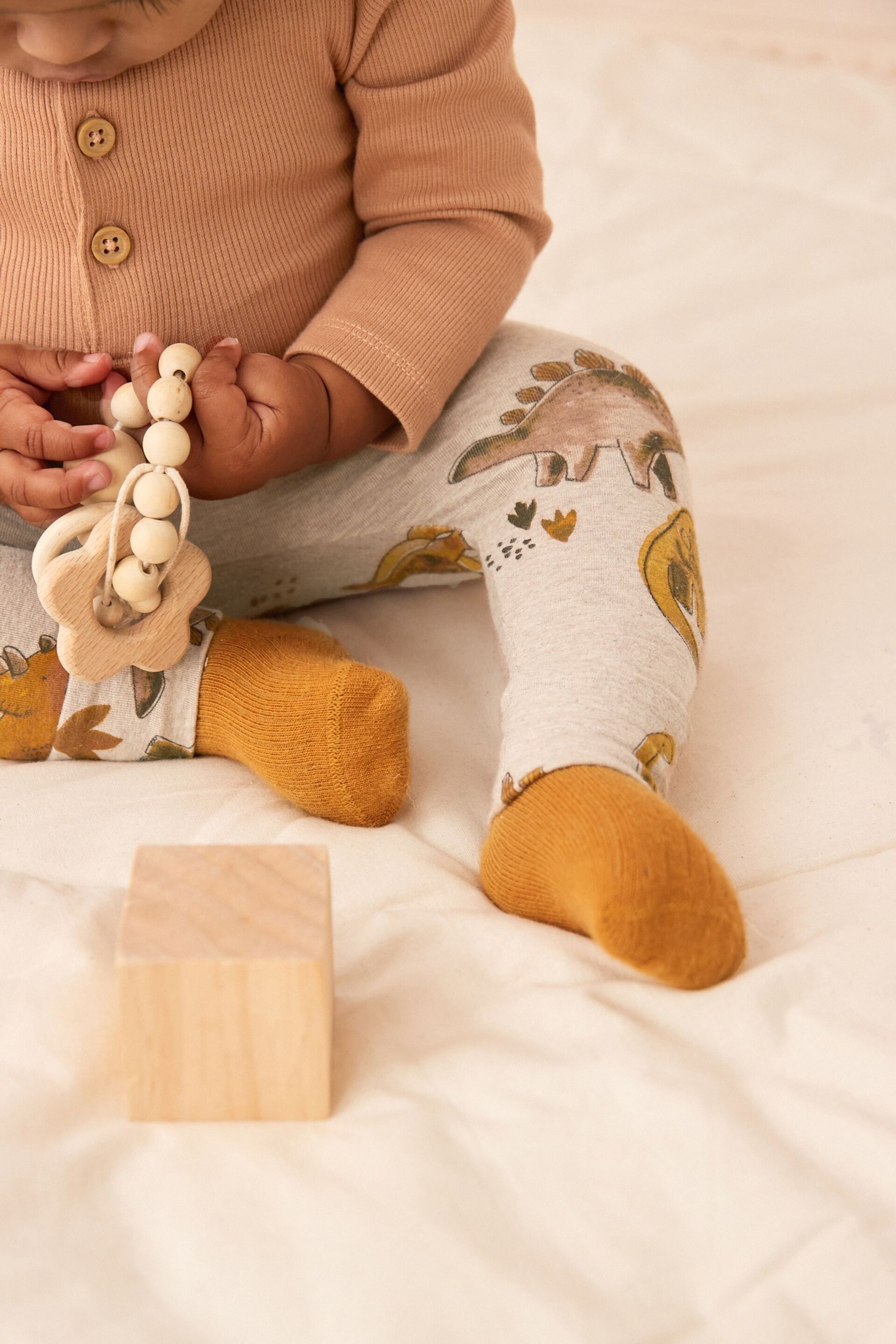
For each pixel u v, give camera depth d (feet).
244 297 2.52
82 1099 1.79
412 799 2.41
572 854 1.92
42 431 2.27
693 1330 1.49
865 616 2.85
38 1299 1.51
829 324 4.07
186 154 2.36
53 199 2.33
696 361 3.91
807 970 1.95
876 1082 1.77
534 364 2.68
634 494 2.48
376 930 2.03
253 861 1.84
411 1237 1.57
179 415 2.23
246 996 1.67
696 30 6.42
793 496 3.32
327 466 2.69
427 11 2.55
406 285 2.54
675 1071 1.76
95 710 2.40
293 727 2.28
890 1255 1.56
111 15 2.03
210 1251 1.57
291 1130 1.75
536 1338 1.47
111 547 2.17
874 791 2.40
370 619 3.01
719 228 4.57
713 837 2.33
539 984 1.93
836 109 5.38
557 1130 1.71
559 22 6.40
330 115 2.56
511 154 2.70
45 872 2.20
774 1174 1.63
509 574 2.45
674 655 2.28
